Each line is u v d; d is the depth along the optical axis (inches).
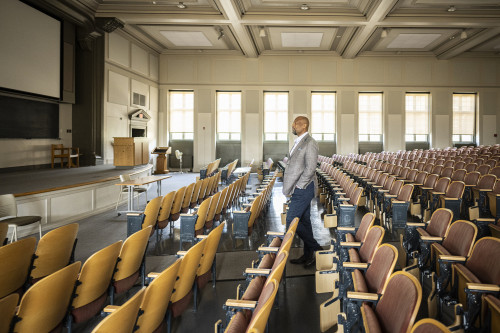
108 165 411.5
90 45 406.9
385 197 182.4
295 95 566.6
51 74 351.9
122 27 416.2
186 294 86.9
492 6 373.4
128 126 470.9
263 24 409.7
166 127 569.6
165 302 72.1
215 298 110.6
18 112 335.0
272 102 575.8
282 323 94.4
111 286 95.0
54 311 69.9
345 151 568.7
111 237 182.7
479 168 235.1
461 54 554.9
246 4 376.8
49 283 65.4
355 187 178.4
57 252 104.3
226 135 579.2
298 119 130.6
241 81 565.6
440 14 387.5
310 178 126.6
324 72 564.1
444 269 85.0
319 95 575.5
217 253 151.9
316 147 126.8
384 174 229.6
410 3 368.5
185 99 575.8
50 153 377.7
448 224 104.7
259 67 565.3
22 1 311.0
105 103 418.0
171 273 70.0
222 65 565.6
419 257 103.2
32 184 228.1
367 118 575.2
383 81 564.1
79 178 269.0
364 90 566.3
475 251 82.2
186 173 553.0
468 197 190.9
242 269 134.1
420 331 43.2
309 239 132.0
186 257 81.4
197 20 396.8
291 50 547.8
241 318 64.9
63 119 396.8
